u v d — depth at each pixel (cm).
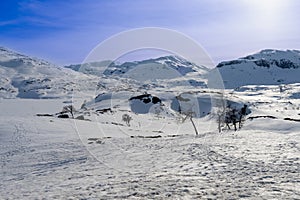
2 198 1230
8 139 4103
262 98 15175
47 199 1124
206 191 1081
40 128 4894
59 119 5791
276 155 1766
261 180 1220
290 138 2550
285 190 1052
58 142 3603
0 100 13412
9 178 1827
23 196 1227
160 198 1021
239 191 1061
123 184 1277
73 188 1285
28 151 3128
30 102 12462
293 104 11525
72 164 2089
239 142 2391
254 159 1680
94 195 1121
